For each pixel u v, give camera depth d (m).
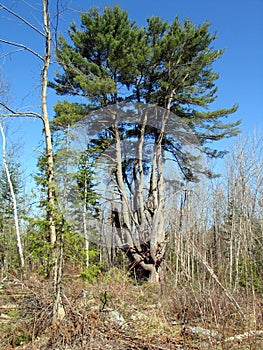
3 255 13.73
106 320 5.44
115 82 12.47
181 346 4.85
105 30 12.34
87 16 12.50
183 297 6.08
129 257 11.69
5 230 15.32
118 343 4.77
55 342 4.46
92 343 4.50
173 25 13.17
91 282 6.31
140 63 12.64
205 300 5.46
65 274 5.38
